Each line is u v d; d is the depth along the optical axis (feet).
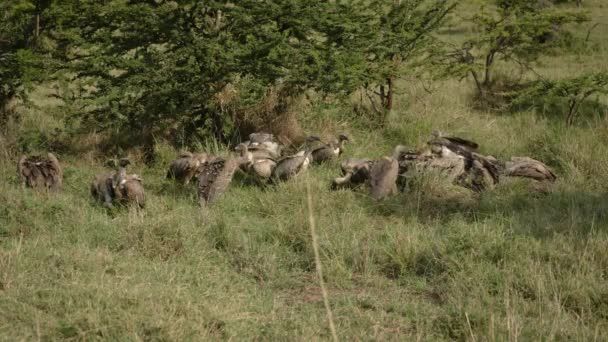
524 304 62.13
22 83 112.57
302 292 67.67
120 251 73.31
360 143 117.70
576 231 77.36
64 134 118.42
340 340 56.65
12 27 115.34
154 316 55.98
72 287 61.31
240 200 91.97
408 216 87.81
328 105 116.06
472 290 65.41
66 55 117.80
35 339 53.62
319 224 81.30
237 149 99.76
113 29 116.06
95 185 88.84
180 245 74.23
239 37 116.78
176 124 115.75
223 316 58.23
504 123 134.31
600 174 100.78
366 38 123.13
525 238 76.28
